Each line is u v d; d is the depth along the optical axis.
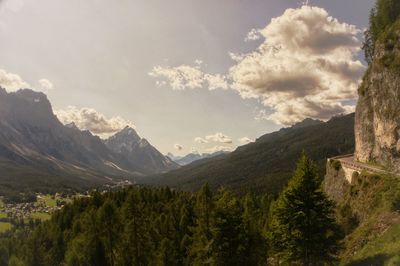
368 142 76.06
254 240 37.78
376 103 71.44
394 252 29.56
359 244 37.56
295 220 35.16
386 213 39.47
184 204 92.75
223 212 37.00
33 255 113.50
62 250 110.56
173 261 70.25
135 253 70.69
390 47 69.75
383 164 65.88
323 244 34.62
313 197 35.03
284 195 36.19
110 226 82.31
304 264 35.09
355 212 53.34
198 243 39.88
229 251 35.88
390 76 66.62
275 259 47.31
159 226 87.31
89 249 88.56
